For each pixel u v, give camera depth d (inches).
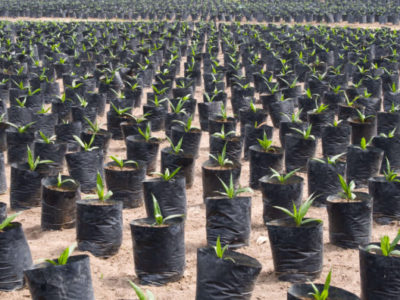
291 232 289.1
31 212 391.5
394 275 261.7
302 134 472.7
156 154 471.8
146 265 288.8
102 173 435.8
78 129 529.7
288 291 229.5
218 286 254.1
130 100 628.7
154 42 1273.4
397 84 787.4
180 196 366.3
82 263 250.1
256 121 543.2
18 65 907.4
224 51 1178.6
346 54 1018.7
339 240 335.0
